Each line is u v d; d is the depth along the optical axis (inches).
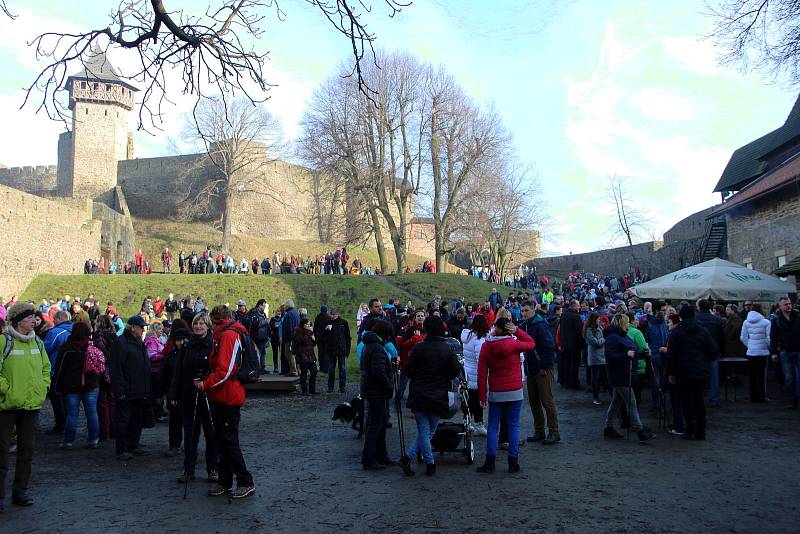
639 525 230.1
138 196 2694.4
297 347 605.3
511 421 313.9
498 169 1827.0
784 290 575.2
